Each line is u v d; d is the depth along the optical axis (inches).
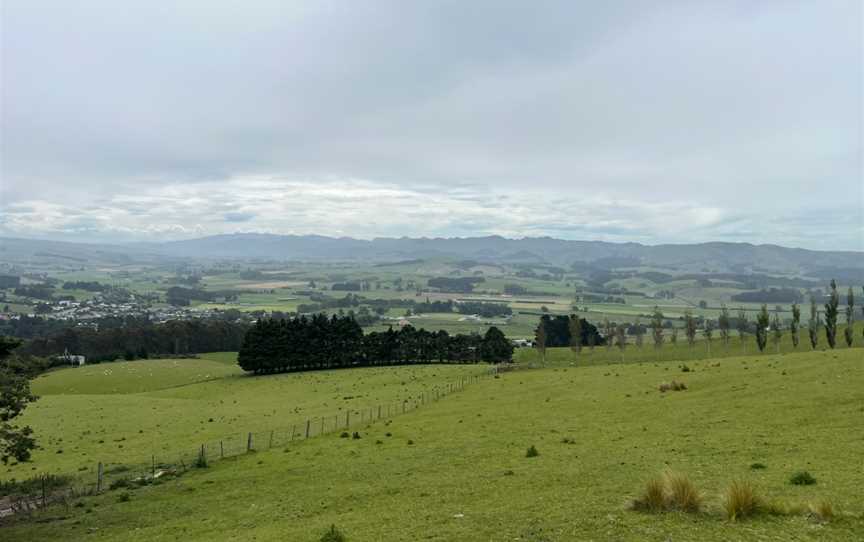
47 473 1930.4
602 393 2452.0
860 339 5324.8
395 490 1222.9
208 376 5629.9
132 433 2682.1
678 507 799.7
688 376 2564.0
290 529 986.1
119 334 7785.4
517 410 2289.6
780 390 1914.4
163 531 1129.4
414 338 6186.0
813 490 856.3
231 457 1900.8
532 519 853.2
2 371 1400.1
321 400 3430.1
